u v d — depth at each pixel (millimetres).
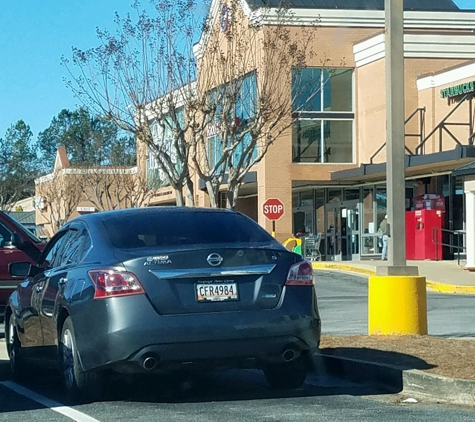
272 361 7496
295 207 40094
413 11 34562
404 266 10656
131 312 7141
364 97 34281
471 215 25109
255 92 19750
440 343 9891
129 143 44219
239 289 7398
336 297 20422
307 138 34750
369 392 8258
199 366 7316
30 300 8938
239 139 16688
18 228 14148
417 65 33062
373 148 33750
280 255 7648
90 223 8297
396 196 10602
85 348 7355
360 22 34375
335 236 37125
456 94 30234
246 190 39031
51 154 95062
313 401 7762
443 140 31562
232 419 6926
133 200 40812
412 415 7051
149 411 7344
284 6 22609
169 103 17219
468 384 7598
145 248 7641
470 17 35000
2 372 9875
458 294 20719
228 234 8141
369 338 10328
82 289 7488
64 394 8305
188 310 7246
